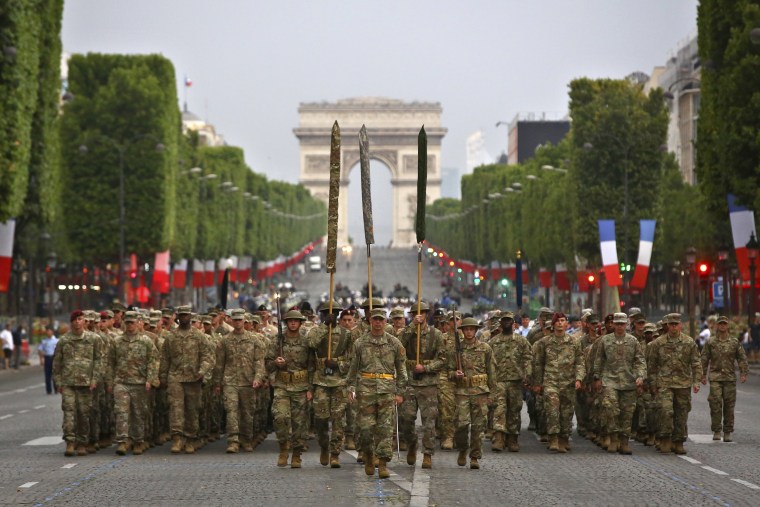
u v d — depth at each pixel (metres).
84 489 67.88
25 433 105.88
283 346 77.75
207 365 87.50
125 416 87.06
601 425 90.94
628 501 62.78
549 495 65.00
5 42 167.62
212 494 65.50
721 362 94.38
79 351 86.12
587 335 98.25
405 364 74.06
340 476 73.31
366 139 77.00
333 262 75.88
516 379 88.88
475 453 77.25
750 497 64.25
